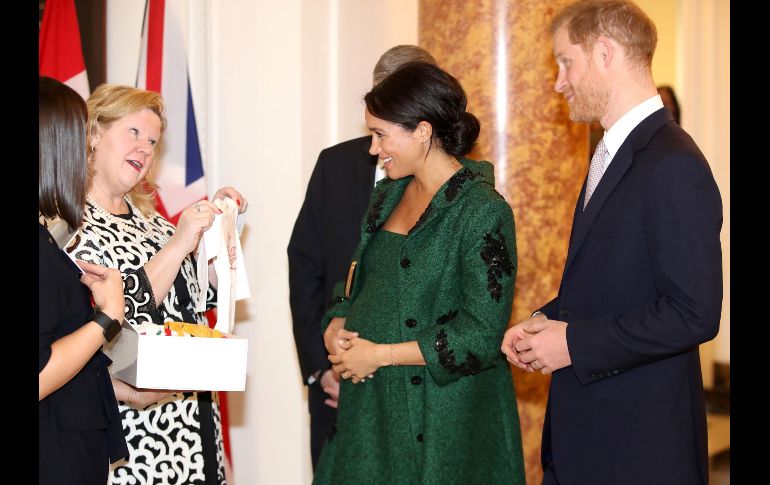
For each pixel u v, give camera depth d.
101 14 3.87
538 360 2.08
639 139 2.08
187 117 3.79
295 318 3.11
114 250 2.42
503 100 3.63
